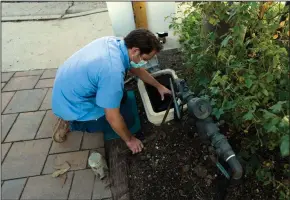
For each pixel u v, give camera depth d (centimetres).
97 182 155
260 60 125
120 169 158
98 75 135
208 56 149
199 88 165
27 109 207
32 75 239
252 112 111
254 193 135
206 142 142
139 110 195
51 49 271
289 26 108
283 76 119
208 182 144
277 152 141
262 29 128
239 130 145
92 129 179
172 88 150
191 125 169
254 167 139
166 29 223
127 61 145
